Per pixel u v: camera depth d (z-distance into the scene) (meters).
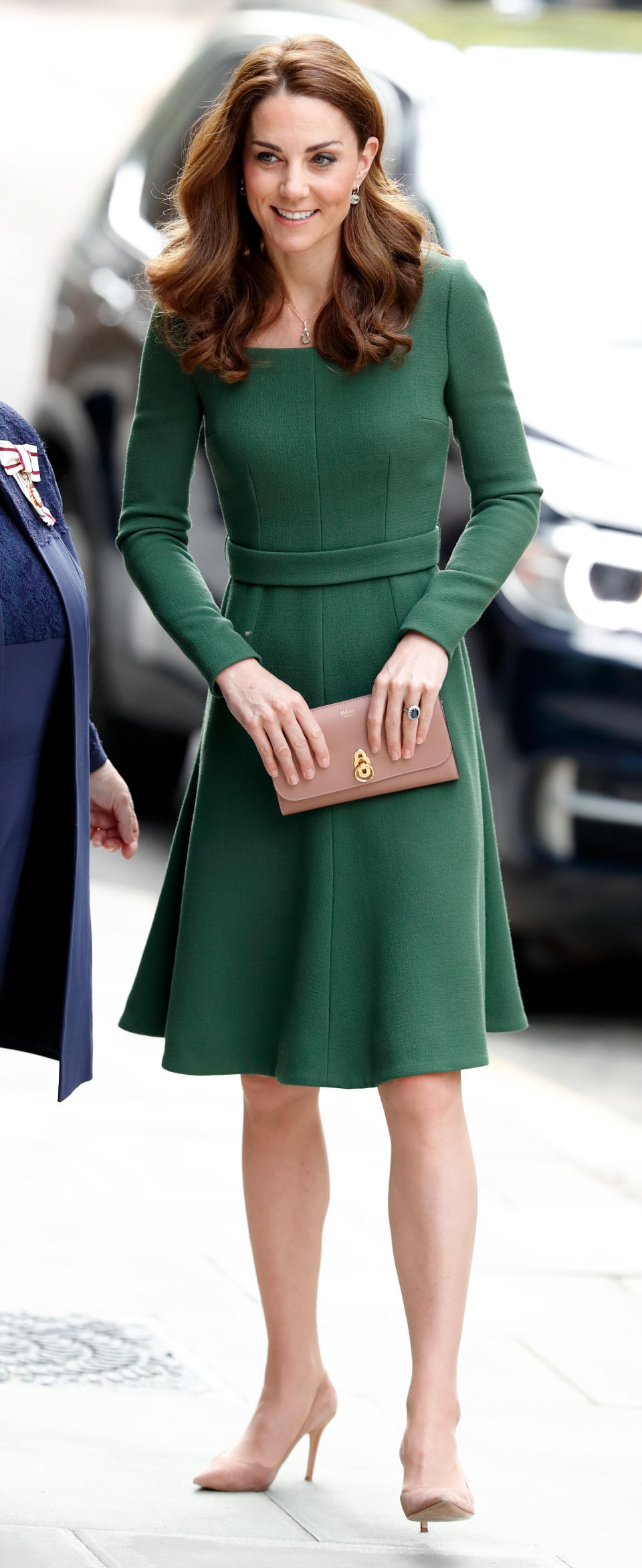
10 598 4.65
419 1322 5.21
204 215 5.35
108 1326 6.64
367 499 5.36
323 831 5.35
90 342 13.07
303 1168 5.61
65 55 49.25
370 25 12.59
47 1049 4.98
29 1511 5.23
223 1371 6.37
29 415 14.14
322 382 5.32
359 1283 7.19
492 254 11.20
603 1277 7.42
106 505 12.90
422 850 5.32
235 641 5.35
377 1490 5.63
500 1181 8.35
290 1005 5.37
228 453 5.38
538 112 12.07
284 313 5.33
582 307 10.91
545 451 9.93
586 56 12.70
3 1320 6.64
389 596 5.40
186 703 12.21
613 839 9.54
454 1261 5.23
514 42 17.33
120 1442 5.80
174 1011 5.49
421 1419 5.08
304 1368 5.60
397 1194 5.32
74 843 4.87
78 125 42.31
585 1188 8.34
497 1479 5.76
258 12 13.16
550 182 11.61
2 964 4.87
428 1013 5.25
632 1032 10.54
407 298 5.34
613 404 10.20
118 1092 9.07
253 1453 5.56
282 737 5.22
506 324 10.77
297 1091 5.54
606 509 9.63
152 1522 5.24
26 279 30.00
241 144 5.27
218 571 11.30
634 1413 6.32
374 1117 9.09
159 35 52.50
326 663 5.38
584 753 9.46
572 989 11.15
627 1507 5.61
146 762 13.48
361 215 5.28
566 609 9.54
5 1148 8.25
